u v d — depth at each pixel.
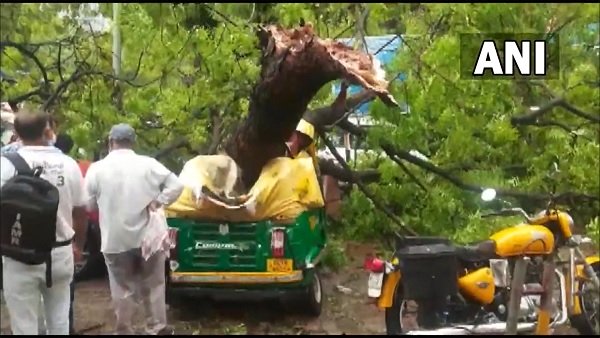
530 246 6.06
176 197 6.32
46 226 5.17
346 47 6.66
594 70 8.63
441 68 7.71
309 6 8.02
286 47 6.69
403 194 8.88
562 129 8.84
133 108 8.44
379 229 9.42
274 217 7.24
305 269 7.31
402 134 7.96
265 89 6.94
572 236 6.39
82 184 5.56
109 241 6.29
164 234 6.41
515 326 6.09
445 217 8.49
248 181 7.57
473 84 7.85
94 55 9.23
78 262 8.36
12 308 5.36
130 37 8.10
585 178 8.35
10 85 9.29
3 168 5.30
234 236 7.29
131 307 6.53
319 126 8.48
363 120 8.77
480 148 8.24
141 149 8.88
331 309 7.95
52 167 5.37
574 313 6.54
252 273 7.28
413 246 6.18
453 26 7.90
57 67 8.88
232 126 8.56
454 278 6.07
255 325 7.49
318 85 6.86
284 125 7.22
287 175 7.31
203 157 7.58
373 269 6.34
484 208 8.64
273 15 8.29
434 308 6.12
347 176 9.05
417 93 7.79
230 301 8.02
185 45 7.90
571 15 8.27
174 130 8.66
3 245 5.21
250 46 7.84
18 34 9.54
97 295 8.37
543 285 6.23
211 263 7.32
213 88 8.07
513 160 9.08
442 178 8.78
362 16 8.08
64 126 8.75
